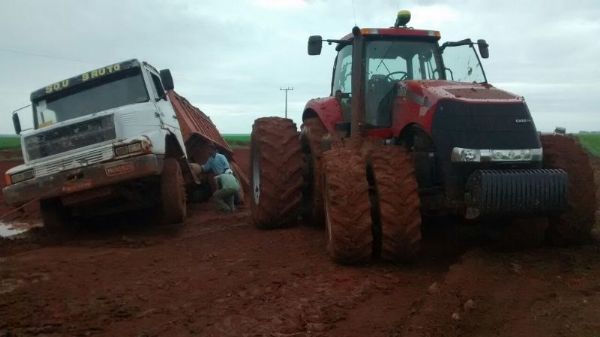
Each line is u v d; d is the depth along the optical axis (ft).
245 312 15.26
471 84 21.39
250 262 20.88
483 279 17.10
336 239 18.67
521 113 18.99
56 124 27.61
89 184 26.53
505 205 17.78
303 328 14.03
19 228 33.83
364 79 22.99
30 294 17.65
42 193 26.91
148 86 30.12
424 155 19.98
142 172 26.48
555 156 19.94
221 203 37.52
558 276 17.56
